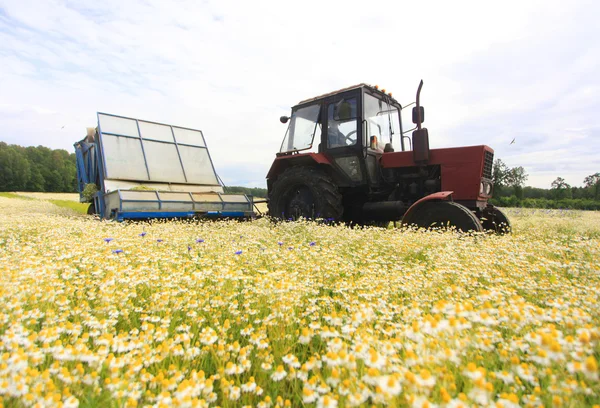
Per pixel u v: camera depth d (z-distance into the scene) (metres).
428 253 3.48
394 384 1.00
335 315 1.62
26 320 1.76
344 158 6.24
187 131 10.02
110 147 8.30
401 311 1.98
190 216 7.13
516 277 2.70
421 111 5.57
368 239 4.33
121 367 1.34
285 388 1.44
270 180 7.74
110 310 1.97
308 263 3.11
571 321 1.43
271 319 1.85
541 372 1.21
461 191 5.25
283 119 7.40
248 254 3.50
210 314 2.03
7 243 4.16
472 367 1.07
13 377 1.13
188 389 1.13
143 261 2.99
